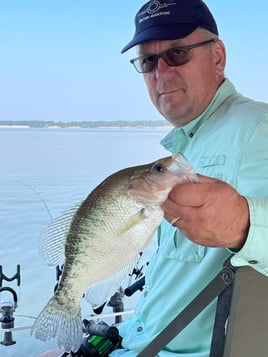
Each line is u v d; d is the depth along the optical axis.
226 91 2.02
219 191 1.11
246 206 1.16
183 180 1.13
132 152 16.73
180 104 2.10
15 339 3.04
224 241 1.18
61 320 1.38
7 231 6.66
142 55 2.27
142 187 1.16
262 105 1.73
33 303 3.95
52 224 1.39
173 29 2.11
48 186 10.07
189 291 1.70
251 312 1.33
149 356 1.50
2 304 2.92
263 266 1.23
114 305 2.90
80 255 1.33
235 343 1.32
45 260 1.40
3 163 15.10
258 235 1.17
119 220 1.25
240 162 1.54
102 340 2.06
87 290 1.37
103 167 13.28
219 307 1.32
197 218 1.12
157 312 1.87
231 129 1.68
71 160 15.49
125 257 1.27
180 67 2.10
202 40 2.12
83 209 1.32
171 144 2.32
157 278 1.89
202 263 1.67
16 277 3.34
